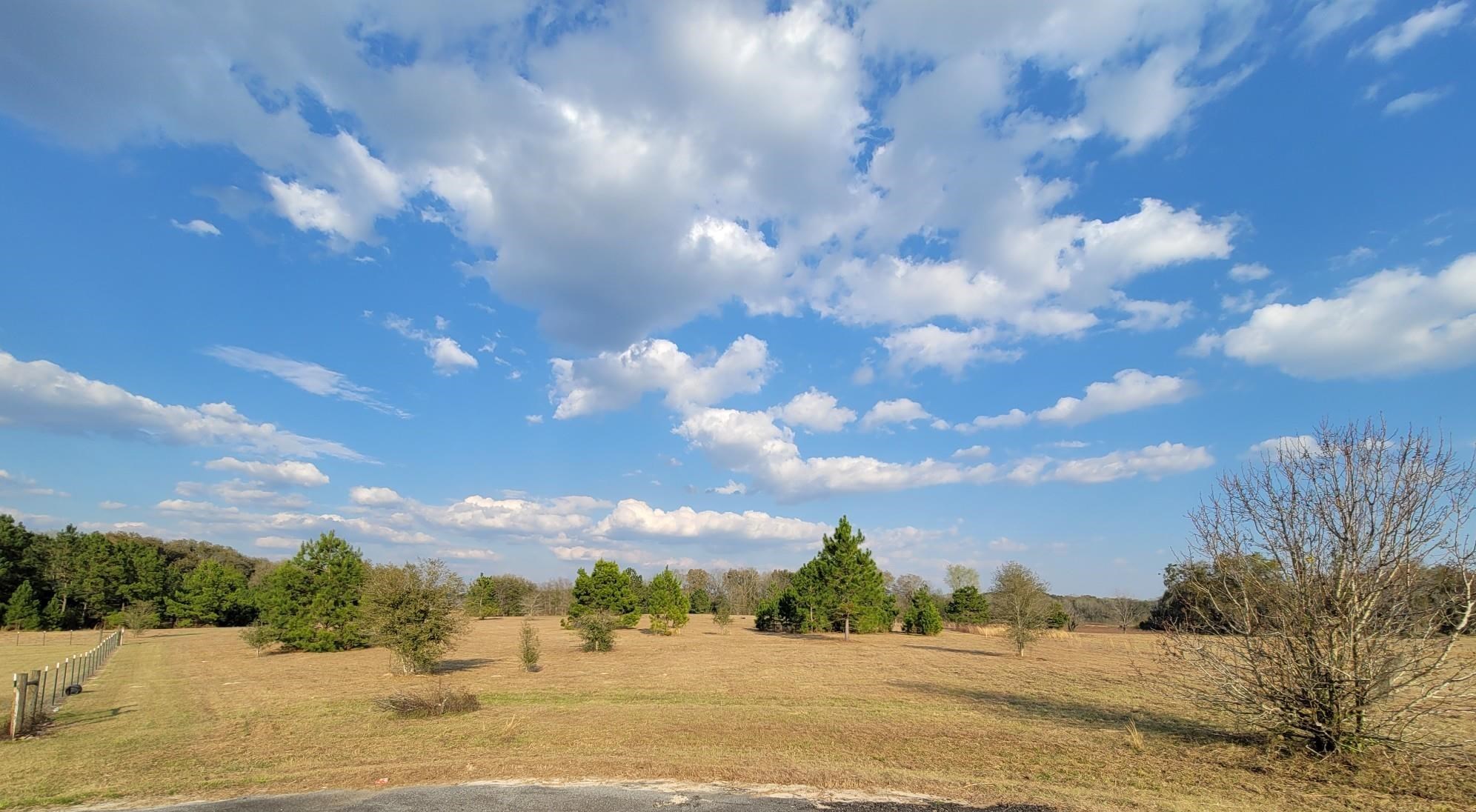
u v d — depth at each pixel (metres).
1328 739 9.15
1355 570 9.03
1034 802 7.68
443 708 14.23
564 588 89.19
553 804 7.78
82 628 55.06
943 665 25.23
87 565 55.47
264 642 32.66
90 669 24.12
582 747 10.82
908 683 19.52
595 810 7.55
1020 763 9.62
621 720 13.22
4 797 8.24
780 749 10.64
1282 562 9.69
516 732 11.98
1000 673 22.28
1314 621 9.27
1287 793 7.88
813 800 7.85
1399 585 8.87
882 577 50.28
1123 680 20.31
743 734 11.80
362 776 9.08
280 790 8.49
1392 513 8.98
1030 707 15.02
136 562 58.53
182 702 16.70
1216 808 7.36
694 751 10.52
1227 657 10.16
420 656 22.05
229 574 60.12
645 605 68.12
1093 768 9.27
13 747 11.31
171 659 29.80
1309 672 9.32
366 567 34.91
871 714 13.97
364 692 18.16
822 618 46.19
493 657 28.86
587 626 31.98
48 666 26.34
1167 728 12.21
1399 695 9.11
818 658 28.42
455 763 9.69
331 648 33.81
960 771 9.18
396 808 7.70
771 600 55.12
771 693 17.23
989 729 12.29
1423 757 8.85
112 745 11.38
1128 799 7.70
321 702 16.34
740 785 8.53
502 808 7.64
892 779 8.76
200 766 9.74
